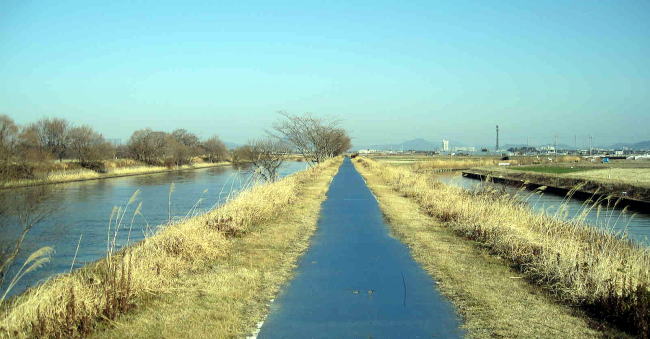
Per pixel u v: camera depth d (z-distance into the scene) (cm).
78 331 615
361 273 934
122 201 2930
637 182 3819
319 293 800
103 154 5747
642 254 943
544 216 1479
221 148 9212
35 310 619
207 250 1038
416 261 1036
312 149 4681
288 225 1513
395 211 1872
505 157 11200
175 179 4956
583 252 939
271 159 3177
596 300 712
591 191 3525
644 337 596
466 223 1428
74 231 1834
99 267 907
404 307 724
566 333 615
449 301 753
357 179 3841
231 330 624
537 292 798
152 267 860
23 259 1289
